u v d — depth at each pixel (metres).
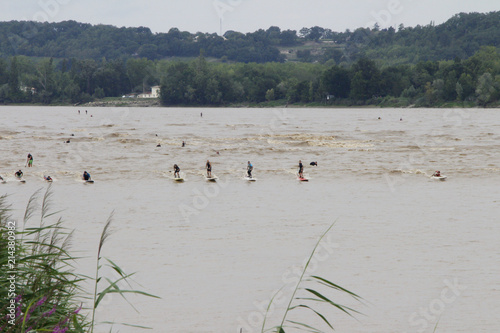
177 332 31.23
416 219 60.19
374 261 44.56
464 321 33.06
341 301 36.38
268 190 80.25
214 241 50.34
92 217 59.38
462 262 44.16
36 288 14.84
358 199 72.88
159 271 41.34
